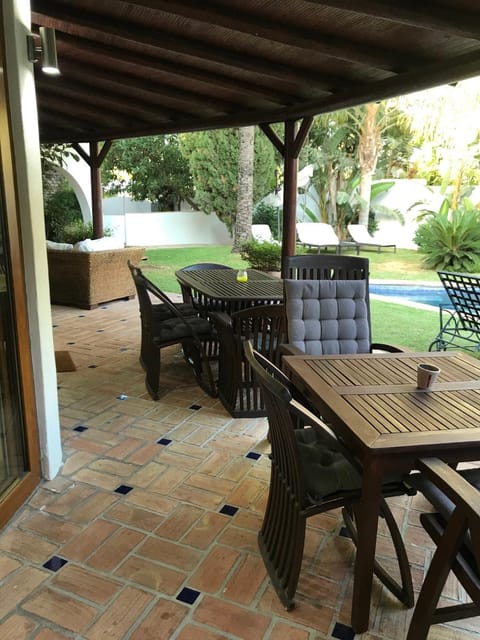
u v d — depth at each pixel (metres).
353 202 14.53
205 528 2.11
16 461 2.29
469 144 12.34
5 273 2.12
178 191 16.70
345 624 1.65
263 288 3.81
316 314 2.94
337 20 2.92
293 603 1.70
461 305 4.48
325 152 14.26
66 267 6.18
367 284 3.10
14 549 1.95
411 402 1.80
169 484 2.43
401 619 1.68
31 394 2.31
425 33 2.97
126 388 3.67
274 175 14.23
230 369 3.22
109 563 1.89
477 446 1.52
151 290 3.30
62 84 5.02
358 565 1.57
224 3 2.84
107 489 2.38
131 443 2.84
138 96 5.33
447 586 1.84
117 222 15.22
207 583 1.80
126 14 3.22
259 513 2.22
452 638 1.62
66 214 12.58
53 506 2.23
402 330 5.60
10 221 2.11
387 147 14.76
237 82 4.31
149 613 1.66
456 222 10.37
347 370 2.14
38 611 1.66
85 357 4.37
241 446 2.83
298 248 13.23
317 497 1.67
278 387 1.51
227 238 16.97
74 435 2.92
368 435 1.52
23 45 2.13
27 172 2.17
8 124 2.08
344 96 4.08
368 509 1.54
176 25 3.31
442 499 1.58
